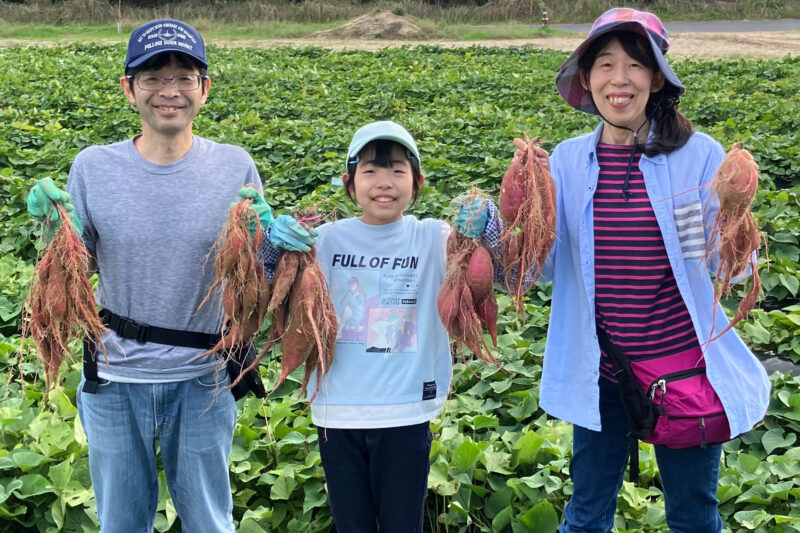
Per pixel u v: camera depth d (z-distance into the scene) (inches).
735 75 666.8
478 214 97.8
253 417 164.2
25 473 142.9
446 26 1322.6
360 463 107.9
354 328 107.0
